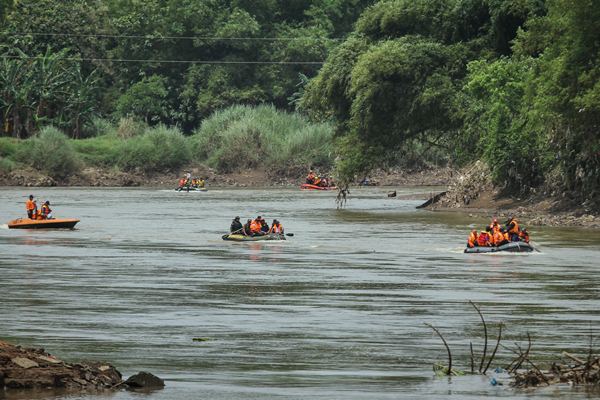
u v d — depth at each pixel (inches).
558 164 6791.3
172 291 3297.2
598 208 6382.9
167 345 2381.9
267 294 3235.7
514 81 6855.3
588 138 6215.6
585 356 2249.0
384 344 2406.5
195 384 1996.8
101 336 2490.2
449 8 7775.6
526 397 1883.6
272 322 2704.2
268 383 2007.9
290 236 5418.3
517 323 2691.9
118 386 1953.7
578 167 6589.6
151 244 4997.5
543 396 1889.8
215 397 1892.2
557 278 3681.1
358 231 5772.6
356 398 1888.5
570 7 6058.1
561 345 2385.6
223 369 2134.6
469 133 7160.4
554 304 3034.0
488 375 2084.2
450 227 6043.3
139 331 2559.1
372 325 2657.5
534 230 5748.0
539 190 7081.7
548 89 6127.0
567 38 6136.8
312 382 2018.9
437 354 2294.5
